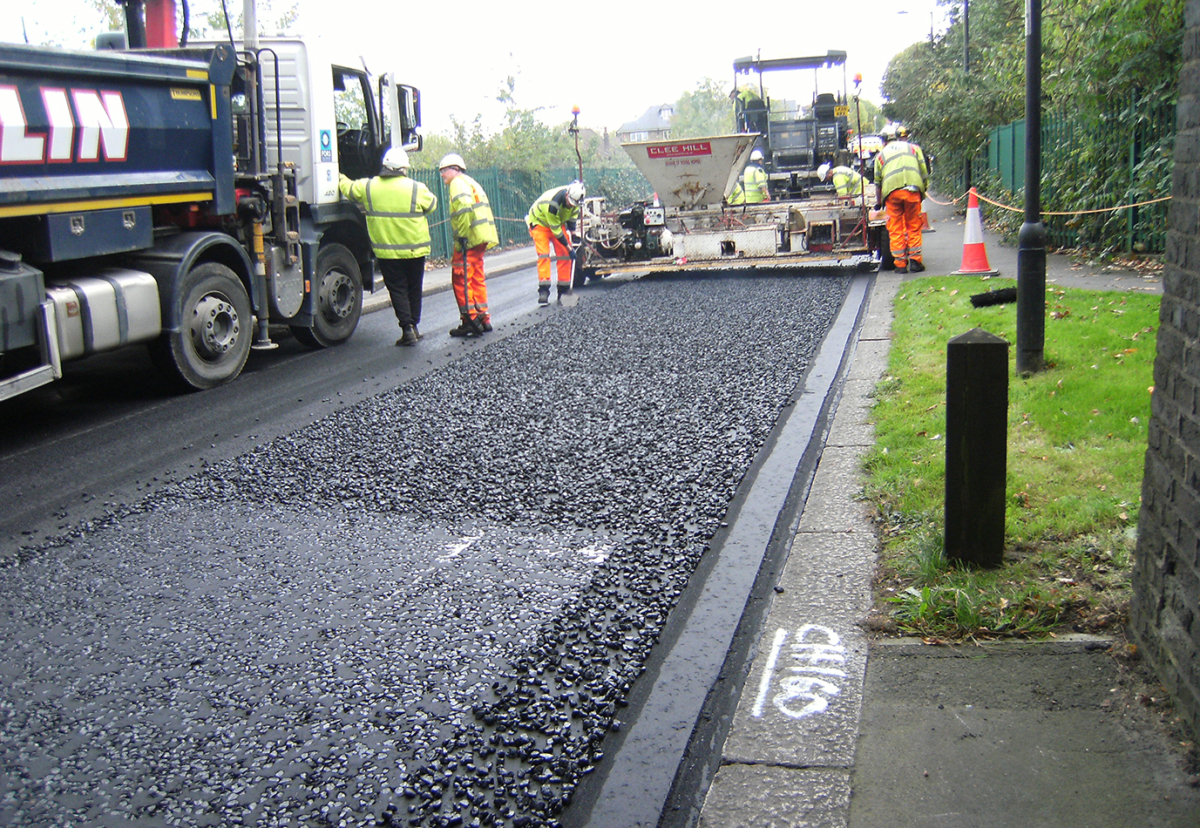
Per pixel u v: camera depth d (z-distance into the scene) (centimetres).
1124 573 365
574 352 941
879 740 288
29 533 508
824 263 1580
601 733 307
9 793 289
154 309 780
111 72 715
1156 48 1098
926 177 1316
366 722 321
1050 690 304
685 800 277
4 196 633
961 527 384
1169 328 294
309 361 975
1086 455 482
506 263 2067
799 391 732
